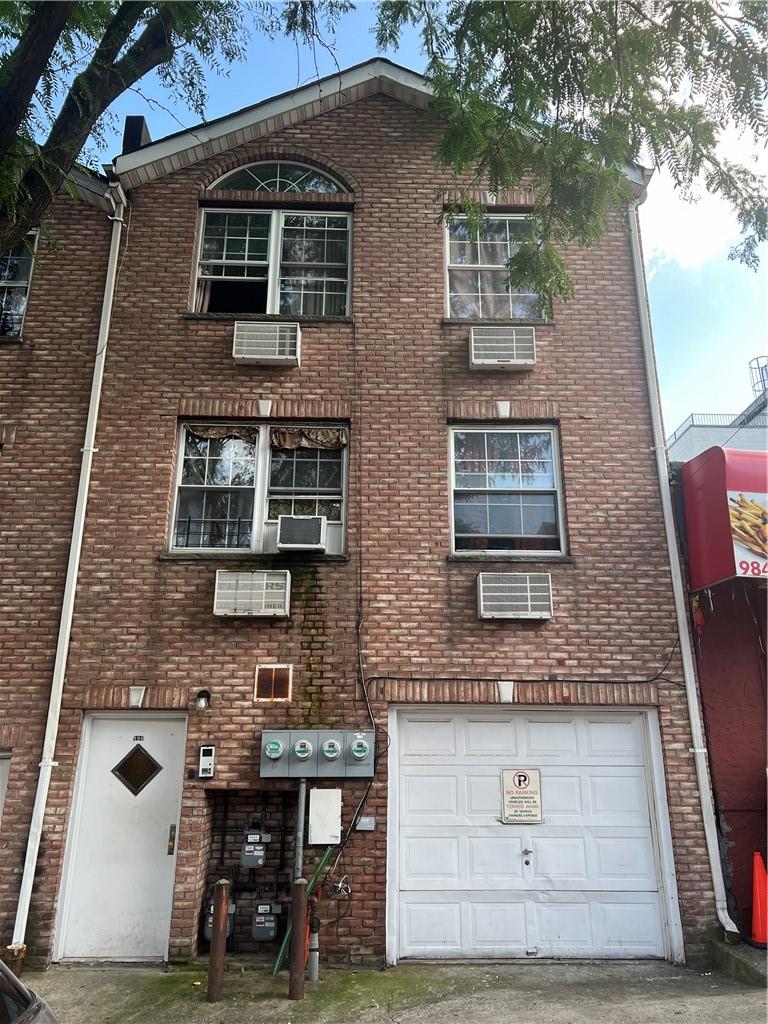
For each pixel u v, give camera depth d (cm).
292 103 1031
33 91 623
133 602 866
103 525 889
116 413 929
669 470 934
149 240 998
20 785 806
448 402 948
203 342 962
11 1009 363
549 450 952
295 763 809
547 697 848
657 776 834
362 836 800
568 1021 617
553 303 992
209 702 836
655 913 805
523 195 1034
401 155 1041
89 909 788
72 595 859
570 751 851
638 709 859
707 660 876
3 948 750
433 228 1014
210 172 1031
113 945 779
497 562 893
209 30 733
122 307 969
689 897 791
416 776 838
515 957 789
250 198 1027
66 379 939
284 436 943
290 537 874
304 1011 650
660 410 948
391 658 855
